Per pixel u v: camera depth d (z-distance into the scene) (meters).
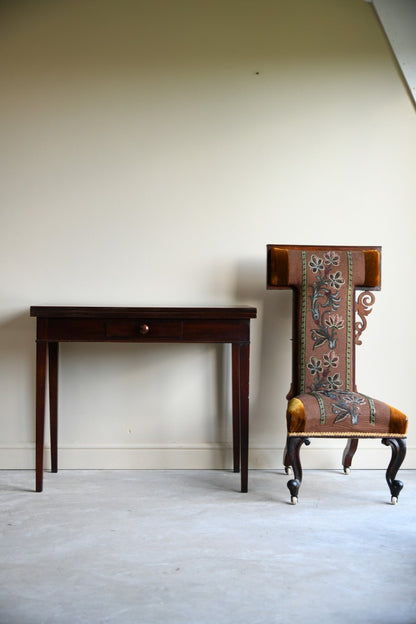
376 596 2.09
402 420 2.95
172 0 3.54
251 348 3.58
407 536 2.60
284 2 3.57
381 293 3.59
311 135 3.58
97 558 2.36
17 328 3.53
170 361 3.57
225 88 3.55
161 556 2.38
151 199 3.55
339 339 3.22
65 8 3.52
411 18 3.54
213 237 3.56
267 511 2.87
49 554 2.39
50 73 3.52
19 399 3.54
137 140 3.54
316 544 2.51
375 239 3.58
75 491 3.13
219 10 3.55
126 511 2.85
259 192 3.57
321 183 3.58
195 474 3.46
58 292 3.54
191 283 3.56
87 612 1.96
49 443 3.54
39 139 3.52
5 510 2.86
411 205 3.58
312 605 2.02
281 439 3.58
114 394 3.56
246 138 3.56
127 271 3.55
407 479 3.39
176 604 2.02
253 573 2.25
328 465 3.58
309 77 3.57
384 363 3.60
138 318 3.10
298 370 3.23
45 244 3.53
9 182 3.52
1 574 2.22
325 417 2.95
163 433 3.57
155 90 3.54
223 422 3.57
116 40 3.53
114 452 3.55
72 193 3.53
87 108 3.53
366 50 3.58
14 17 3.51
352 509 2.91
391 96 3.58
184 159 3.55
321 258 3.24
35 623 1.89
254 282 3.57
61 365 3.55
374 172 3.58
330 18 3.57
